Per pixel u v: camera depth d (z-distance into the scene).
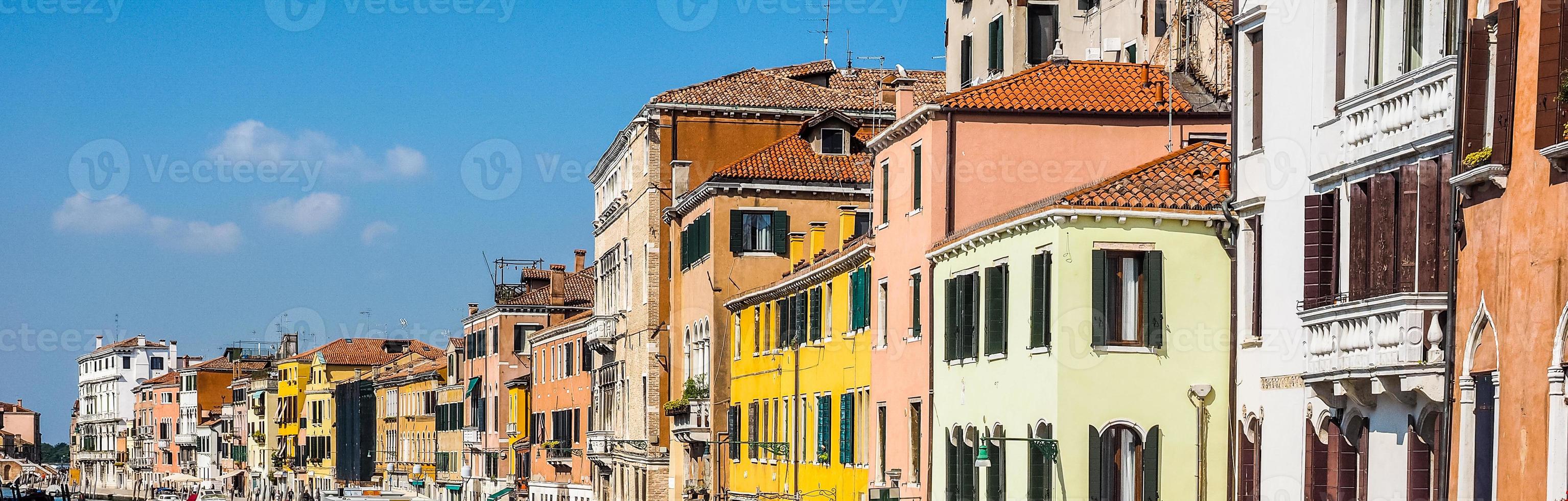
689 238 72.38
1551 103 24.39
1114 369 37.94
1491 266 25.95
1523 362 25.05
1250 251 36.59
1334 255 30.98
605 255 87.38
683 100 74.62
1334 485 31.53
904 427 47.84
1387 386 28.44
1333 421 31.66
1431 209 27.41
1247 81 35.72
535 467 110.00
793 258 63.19
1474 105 26.30
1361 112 29.94
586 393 94.94
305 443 179.62
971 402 42.91
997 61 61.09
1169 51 48.38
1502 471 25.61
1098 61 48.12
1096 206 37.88
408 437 149.25
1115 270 38.41
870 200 68.62
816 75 78.19
